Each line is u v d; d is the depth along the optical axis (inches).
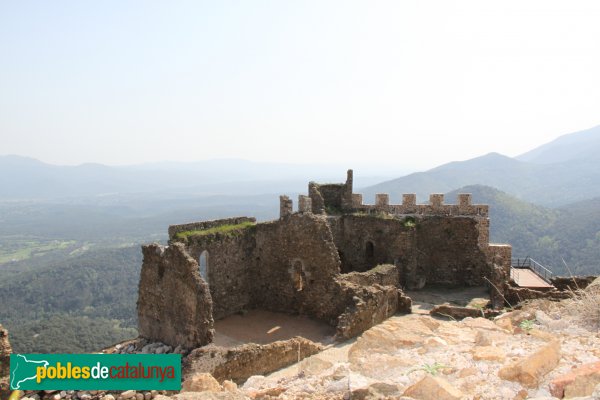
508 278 1477.6
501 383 341.7
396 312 1253.7
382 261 1604.3
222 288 1309.1
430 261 1631.4
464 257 1606.8
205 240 1258.6
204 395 396.2
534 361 344.8
